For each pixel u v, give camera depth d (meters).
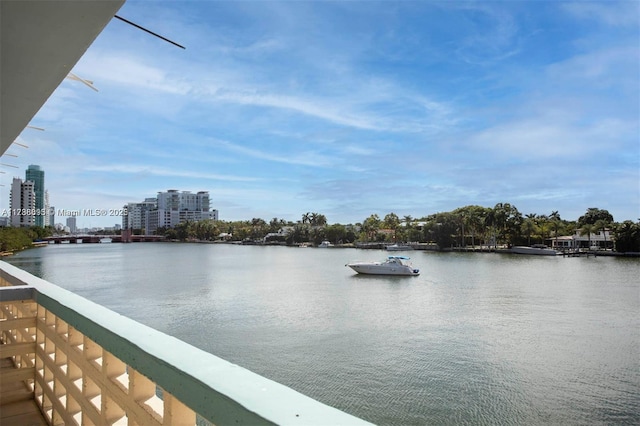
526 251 104.50
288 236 166.38
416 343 25.27
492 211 109.50
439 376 19.69
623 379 19.31
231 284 51.19
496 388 18.25
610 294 43.41
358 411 16.06
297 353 23.09
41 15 1.60
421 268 71.44
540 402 16.92
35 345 3.05
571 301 39.72
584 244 110.38
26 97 2.44
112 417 1.78
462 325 29.98
